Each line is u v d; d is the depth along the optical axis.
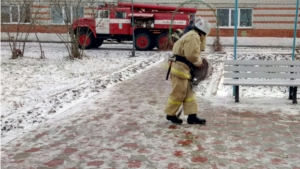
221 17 25.41
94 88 8.75
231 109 6.53
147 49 20.92
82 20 20.77
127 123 5.78
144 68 12.57
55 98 7.69
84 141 4.97
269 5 24.72
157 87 8.90
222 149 4.56
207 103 7.01
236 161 4.18
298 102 7.03
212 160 4.21
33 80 10.30
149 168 4.02
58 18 25.14
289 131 5.25
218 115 6.14
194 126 5.54
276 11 24.70
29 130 5.51
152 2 25.86
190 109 5.54
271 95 8.06
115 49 21.62
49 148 4.73
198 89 8.44
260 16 24.97
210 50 19.53
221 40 25.41
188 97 5.54
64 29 25.27
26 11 16.47
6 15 20.61
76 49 15.55
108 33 20.97
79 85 9.30
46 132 5.39
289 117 5.97
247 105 6.82
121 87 8.96
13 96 8.22
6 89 8.98
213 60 14.80
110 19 20.81
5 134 5.39
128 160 4.27
